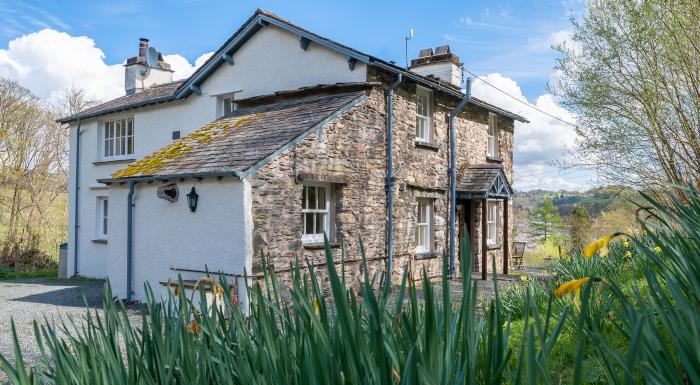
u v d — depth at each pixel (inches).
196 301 328.8
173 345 68.8
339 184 399.5
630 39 352.2
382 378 50.4
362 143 416.2
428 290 48.1
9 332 288.8
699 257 56.3
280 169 347.9
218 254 337.7
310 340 55.3
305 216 388.8
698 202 75.8
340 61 436.8
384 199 438.6
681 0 324.8
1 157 786.8
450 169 528.4
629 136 364.5
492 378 50.5
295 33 453.4
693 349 42.1
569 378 106.9
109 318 77.8
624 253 261.3
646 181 363.6
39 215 818.8
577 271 243.6
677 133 350.0
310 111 402.3
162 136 552.1
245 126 415.8
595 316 114.3
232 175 321.7
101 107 617.6
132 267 390.0
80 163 611.5
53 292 459.5
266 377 60.9
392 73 447.5
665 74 351.6
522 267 669.3
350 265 399.5
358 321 53.4
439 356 48.4
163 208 372.5
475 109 580.7
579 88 388.2
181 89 523.8
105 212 592.4
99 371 70.6
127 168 410.0
